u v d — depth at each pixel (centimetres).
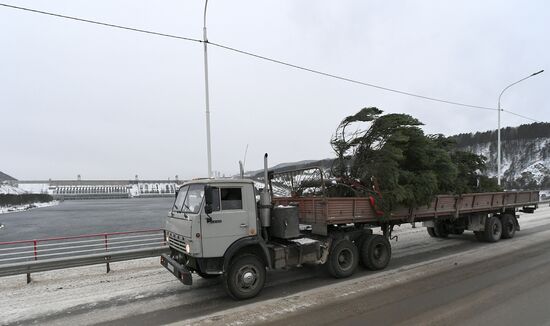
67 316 574
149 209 8625
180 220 662
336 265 757
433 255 988
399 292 650
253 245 672
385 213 836
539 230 1464
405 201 873
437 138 1180
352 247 787
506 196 1273
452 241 1227
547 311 533
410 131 905
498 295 614
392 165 855
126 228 3781
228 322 528
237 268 633
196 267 639
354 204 805
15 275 804
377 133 923
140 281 773
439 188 1013
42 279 802
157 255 944
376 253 835
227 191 646
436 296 620
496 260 901
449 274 772
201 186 639
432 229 1319
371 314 542
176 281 771
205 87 1376
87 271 873
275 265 682
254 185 675
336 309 569
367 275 786
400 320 514
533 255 949
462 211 1085
